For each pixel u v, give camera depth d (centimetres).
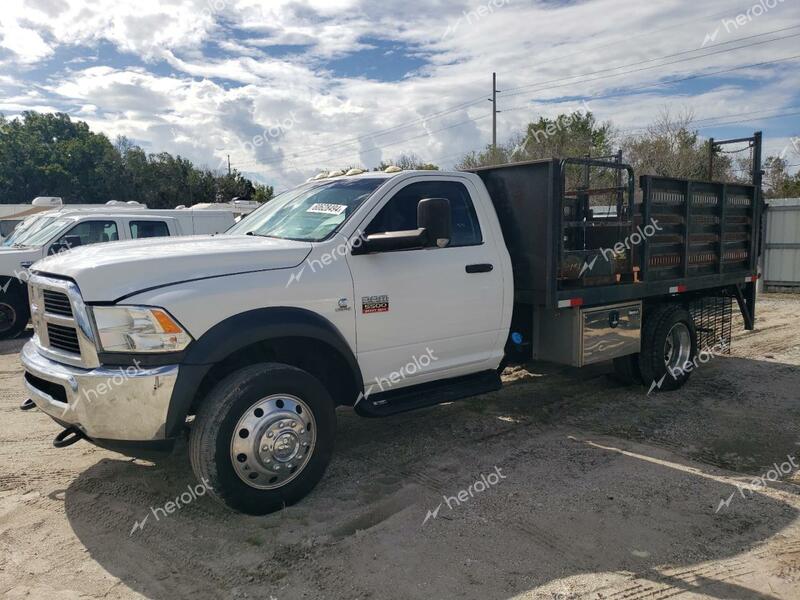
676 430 564
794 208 1546
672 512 403
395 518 395
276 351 435
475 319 519
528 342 615
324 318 423
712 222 730
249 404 378
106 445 375
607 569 337
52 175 5053
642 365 672
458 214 520
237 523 389
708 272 738
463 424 582
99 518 398
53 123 6284
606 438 544
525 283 558
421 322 481
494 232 540
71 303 371
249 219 541
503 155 2539
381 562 344
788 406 634
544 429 568
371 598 312
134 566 343
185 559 350
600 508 409
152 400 359
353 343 443
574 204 628
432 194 506
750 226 804
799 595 314
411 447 524
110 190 5300
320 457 412
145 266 374
